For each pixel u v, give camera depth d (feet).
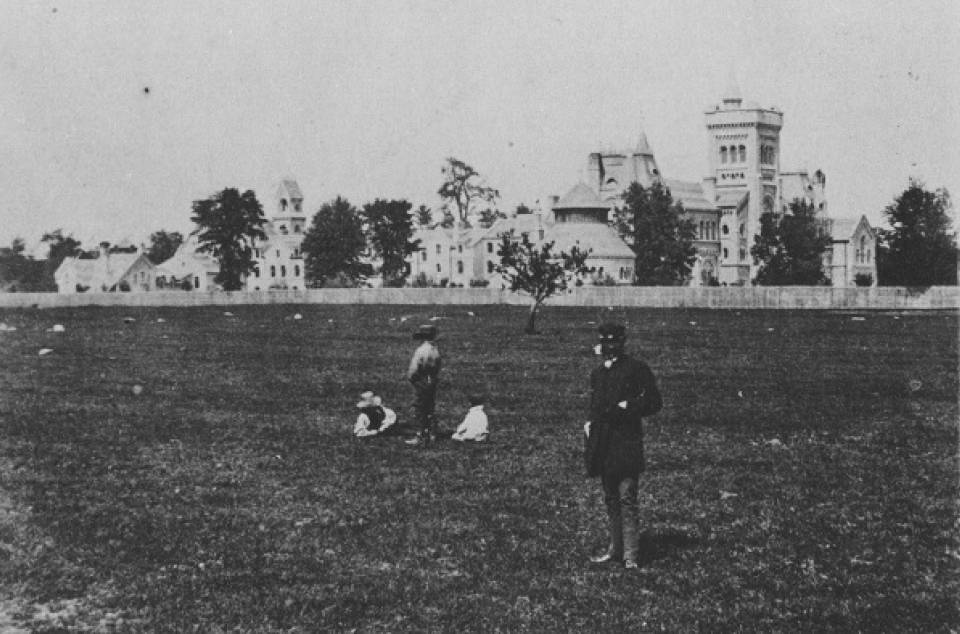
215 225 455.63
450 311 306.96
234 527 44.88
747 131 609.01
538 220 517.96
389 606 35.04
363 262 544.21
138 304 361.30
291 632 32.86
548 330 203.51
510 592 36.29
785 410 81.20
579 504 48.57
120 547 42.11
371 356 137.39
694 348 150.82
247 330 203.82
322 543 42.32
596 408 39.47
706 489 51.93
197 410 81.61
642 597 35.88
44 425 73.61
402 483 53.26
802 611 34.55
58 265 604.90
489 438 67.46
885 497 50.08
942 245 301.22
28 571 39.24
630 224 476.95
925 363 124.16
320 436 68.69
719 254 597.11
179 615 34.42
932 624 33.47
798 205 424.87
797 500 49.47
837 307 313.12
